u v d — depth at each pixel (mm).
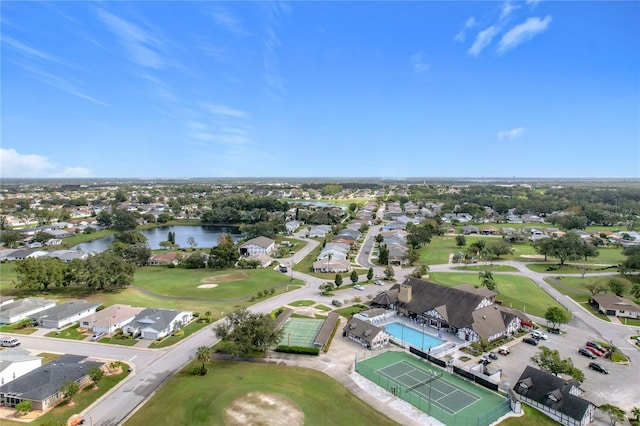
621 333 90062
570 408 57062
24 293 117250
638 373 71062
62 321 93062
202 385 65812
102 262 119125
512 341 85188
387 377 70062
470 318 87500
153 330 86250
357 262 165625
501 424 56781
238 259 159125
